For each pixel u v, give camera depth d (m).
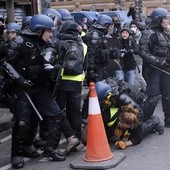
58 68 6.33
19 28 9.15
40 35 6.22
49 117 6.50
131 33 10.62
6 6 14.92
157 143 7.27
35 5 16.64
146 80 8.00
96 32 8.91
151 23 7.97
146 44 7.85
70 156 6.84
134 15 19.08
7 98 6.39
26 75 6.24
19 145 6.40
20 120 6.29
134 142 7.13
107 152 6.37
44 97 6.45
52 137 6.59
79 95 7.07
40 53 6.23
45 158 6.83
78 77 6.98
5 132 8.84
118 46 10.37
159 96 8.27
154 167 6.17
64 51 6.85
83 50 7.04
